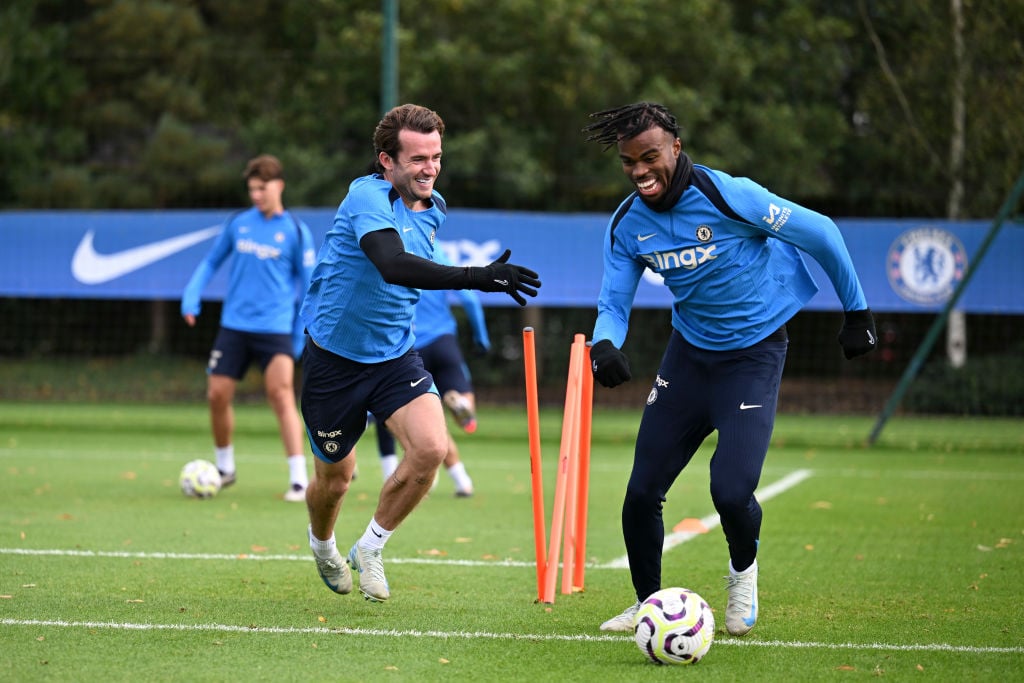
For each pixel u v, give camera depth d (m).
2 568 23.92
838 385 81.31
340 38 85.38
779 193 82.81
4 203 89.19
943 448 54.22
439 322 35.84
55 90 91.31
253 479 40.94
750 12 91.25
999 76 58.25
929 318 77.88
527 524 31.17
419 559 25.91
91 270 57.59
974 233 52.09
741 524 18.02
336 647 17.81
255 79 92.62
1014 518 32.72
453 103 84.88
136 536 28.23
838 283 18.42
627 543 19.02
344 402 19.50
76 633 18.47
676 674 16.47
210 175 88.25
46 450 50.19
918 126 63.12
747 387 18.39
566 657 17.39
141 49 92.06
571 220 55.56
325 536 20.39
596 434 60.44
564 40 80.94
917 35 62.56
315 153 85.12
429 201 19.16
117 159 95.25
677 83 85.75
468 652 17.62
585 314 86.88
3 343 87.12
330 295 19.00
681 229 18.19
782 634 19.05
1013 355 68.31
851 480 41.91
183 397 81.06
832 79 83.06
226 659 17.02
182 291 56.97
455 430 62.00
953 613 20.70
